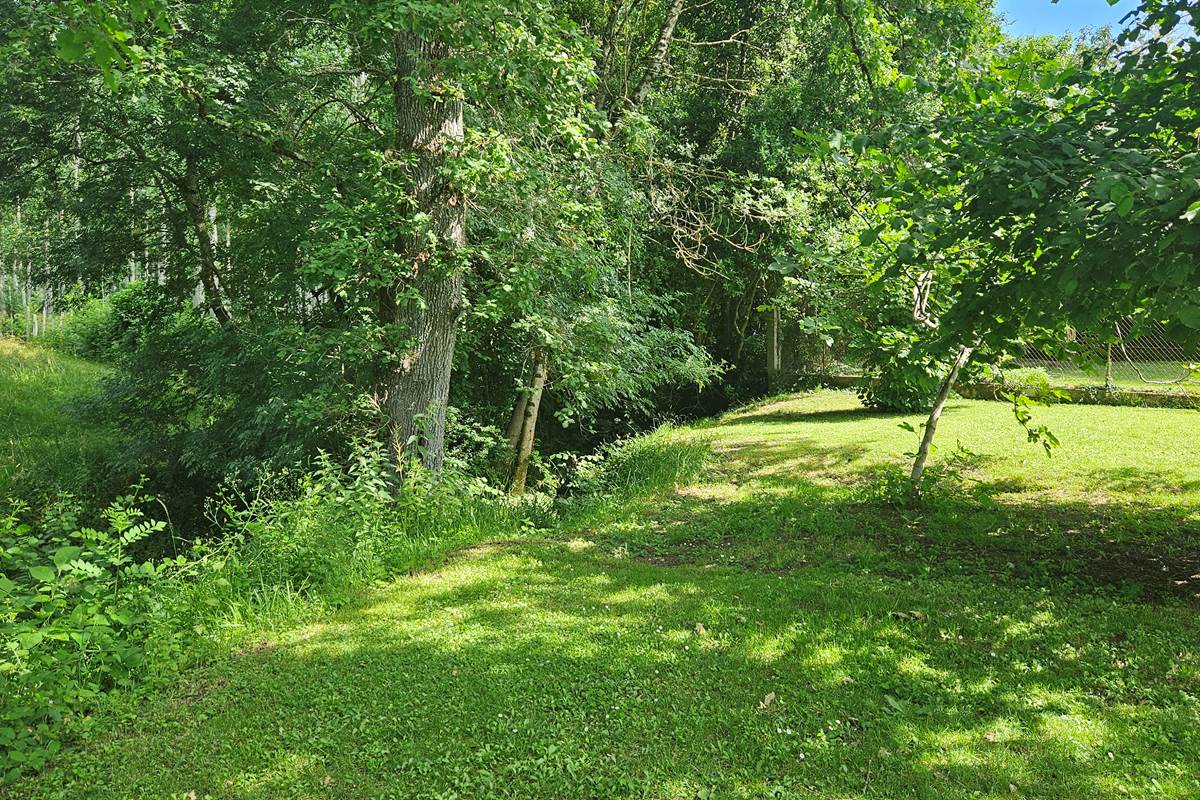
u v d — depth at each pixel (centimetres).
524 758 330
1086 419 1143
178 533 1227
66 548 424
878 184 572
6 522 464
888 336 738
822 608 499
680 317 1930
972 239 505
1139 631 443
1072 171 443
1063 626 456
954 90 553
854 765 320
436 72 811
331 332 885
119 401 1359
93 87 1145
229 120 1061
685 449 1102
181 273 1377
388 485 746
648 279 1573
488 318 1009
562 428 1599
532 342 1126
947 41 1013
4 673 382
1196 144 457
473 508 766
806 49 1661
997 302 504
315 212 1090
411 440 823
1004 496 792
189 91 958
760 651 432
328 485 700
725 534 720
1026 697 373
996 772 311
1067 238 414
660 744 338
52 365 2458
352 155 1089
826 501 818
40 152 1297
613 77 1512
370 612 514
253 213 1173
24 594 440
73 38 374
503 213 920
